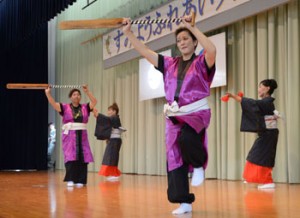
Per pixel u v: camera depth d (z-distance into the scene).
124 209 3.22
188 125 2.80
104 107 9.91
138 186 5.47
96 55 10.18
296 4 5.88
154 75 8.12
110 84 9.71
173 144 2.87
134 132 8.95
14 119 11.84
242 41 6.63
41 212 3.11
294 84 5.82
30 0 10.48
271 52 6.16
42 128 11.78
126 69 9.24
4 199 4.05
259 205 3.37
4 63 11.81
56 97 11.70
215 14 6.53
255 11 5.88
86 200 3.88
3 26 11.64
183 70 2.88
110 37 9.33
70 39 11.20
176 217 2.77
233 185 5.45
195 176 2.83
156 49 7.86
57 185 5.84
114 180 6.74
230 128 6.68
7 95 11.84
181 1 7.25
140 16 8.34
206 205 3.38
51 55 12.00
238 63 6.72
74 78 11.02
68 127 5.63
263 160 5.02
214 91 7.03
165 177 7.50
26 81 11.76
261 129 5.00
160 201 3.74
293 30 5.88
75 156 5.61
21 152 11.82
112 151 7.37
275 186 5.27
